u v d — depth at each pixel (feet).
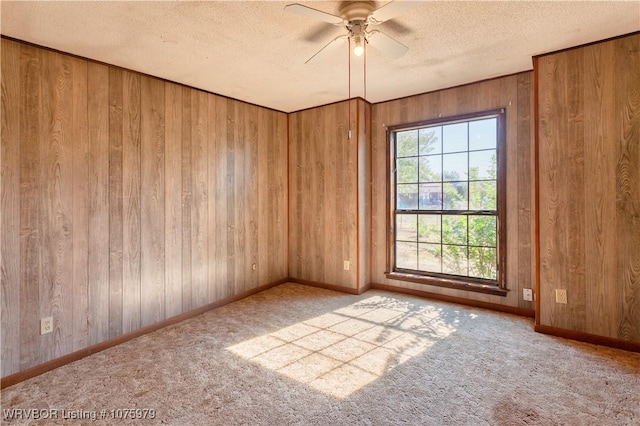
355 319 10.68
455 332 9.55
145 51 8.46
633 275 8.23
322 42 8.20
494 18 7.28
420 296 12.87
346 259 13.58
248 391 6.84
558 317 9.18
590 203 8.71
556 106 9.09
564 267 9.07
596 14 7.19
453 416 6.00
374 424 5.82
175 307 10.73
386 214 13.57
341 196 13.65
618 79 8.30
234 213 12.80
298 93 12.33
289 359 8.13
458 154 12.07
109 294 9.12
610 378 7.12
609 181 8.47
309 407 6.30
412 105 12.79
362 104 13.32
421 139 12.90
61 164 8.21
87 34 7.52
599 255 8.62
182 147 10.97
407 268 13.38
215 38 7.90
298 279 15.07
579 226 8.86
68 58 8.36
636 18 7.39
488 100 11.20
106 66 9.09
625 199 8.30
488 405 6.29
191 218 11.25
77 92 8.50
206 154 11.75
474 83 11.44
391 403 6.38
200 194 11.54
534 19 7.35
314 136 14.34
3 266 7.31
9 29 7.16
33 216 7.76
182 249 10.97
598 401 6.37
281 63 9.43
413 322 10.34
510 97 10.82
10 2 6.22
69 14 6.70
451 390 6.77
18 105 7.54
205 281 11.69
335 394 6.69
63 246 8.25
